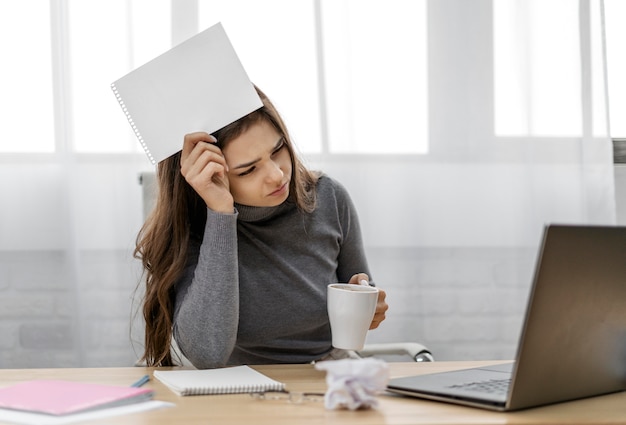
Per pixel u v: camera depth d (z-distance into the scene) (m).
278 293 1.45
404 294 2.32
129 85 1.21
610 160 2.36
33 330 2.22
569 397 0.94
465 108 2.33
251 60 2.27
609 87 2.45
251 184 1.31
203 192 1.27
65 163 2.20
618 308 0.93
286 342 1.47
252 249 1.48
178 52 1.20
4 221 2.20
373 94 2.30
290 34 2.27
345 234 1.60
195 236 1.45
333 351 1.52
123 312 2.23
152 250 1.41
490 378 1.03
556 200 2.36
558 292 0.84
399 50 2.31
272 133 1.31
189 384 1.00
